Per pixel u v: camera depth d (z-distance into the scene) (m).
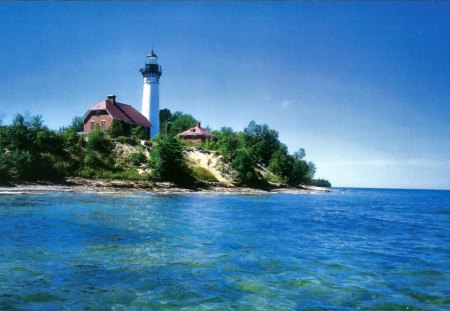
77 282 9.62
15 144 49.91
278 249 15.34
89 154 56.28
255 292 9.38
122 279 10.05
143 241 15.87
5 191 38.44
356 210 41.56
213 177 67.62
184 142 78.19
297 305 8.53
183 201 40.19
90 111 72.56
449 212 43.19
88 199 35.28
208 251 14.32
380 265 13.10
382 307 8.58
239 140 80.50
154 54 84.69
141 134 70.75
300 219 28.05
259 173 79.00
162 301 8.45
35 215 22.39
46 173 48.44
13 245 13.77
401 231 23.33
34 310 7.56
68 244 14.42
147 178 57.38
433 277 11.54
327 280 10.80
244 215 28.72
